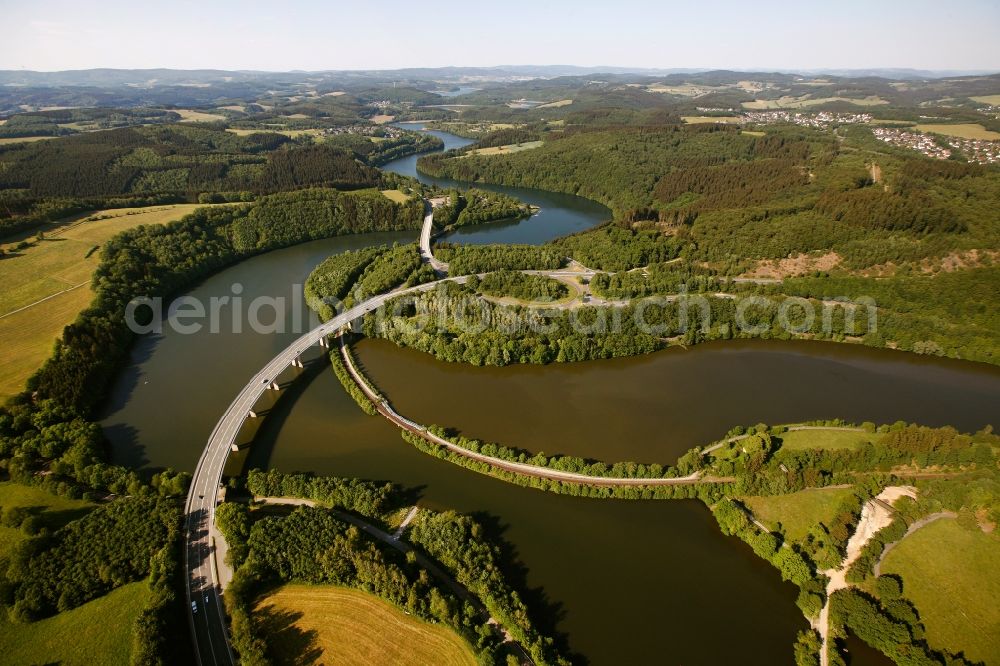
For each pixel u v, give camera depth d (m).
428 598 102.94
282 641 97.12
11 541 116.56
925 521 115.38
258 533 115.62
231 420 160.00
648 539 123.81
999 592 100.25
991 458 128.50
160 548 112.81
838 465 133.38
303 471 145.12
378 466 146.75
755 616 106.81
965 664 90.19
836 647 97.62
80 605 103.56
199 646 96.88
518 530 126.19
